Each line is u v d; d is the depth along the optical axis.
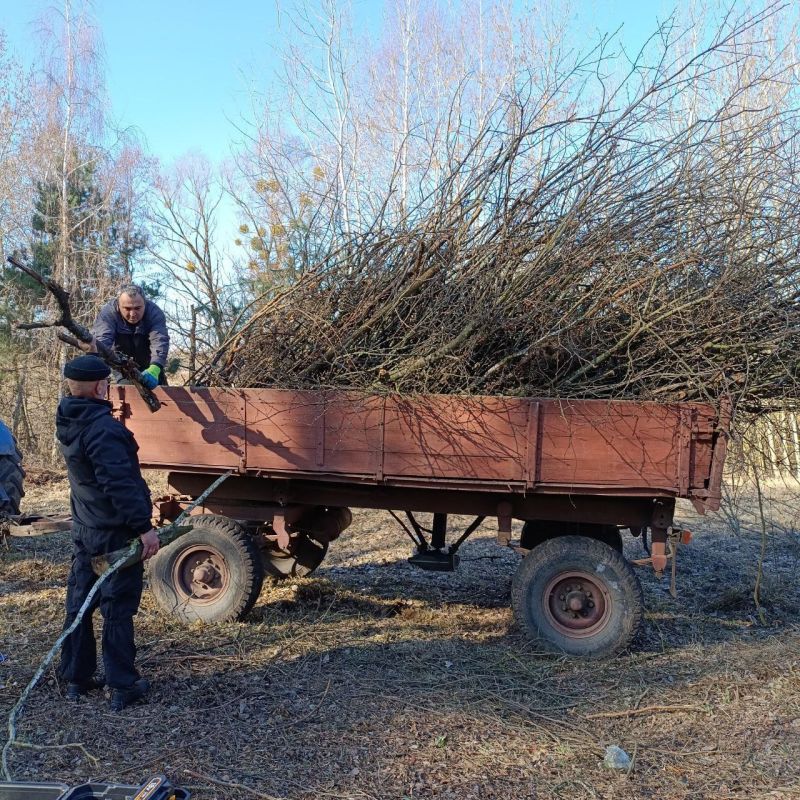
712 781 3.06
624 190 4.97
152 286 17.89
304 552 6.08
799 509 8.43
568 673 4.31
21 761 3.13
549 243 4.78
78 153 18.84
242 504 5.23
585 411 4.36
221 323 6.87
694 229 4.91
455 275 5.03
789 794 2.95
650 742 3.42
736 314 4.59
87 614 3.75
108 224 18.62
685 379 4.66
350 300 5.19
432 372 4.77
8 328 16.17
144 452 4.96
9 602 5.37
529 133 5.03
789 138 5.14
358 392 4.62
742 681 4.12
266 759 3.17
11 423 15.85
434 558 5.23
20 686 3.88
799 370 4.66
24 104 18.36
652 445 4.31
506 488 4.48
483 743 3.36
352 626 5.10
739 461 4.63
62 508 8.93
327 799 2.87
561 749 3.31
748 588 6.02
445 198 5.16
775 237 4.84
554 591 4.66
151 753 3.21
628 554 7.45
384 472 4.59
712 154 5.13
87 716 3.58
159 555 5.09
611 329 4.83
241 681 4.03
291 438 4.71
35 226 18.23
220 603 4.99
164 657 4.36
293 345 5.23
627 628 4.51
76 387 3.65
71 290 16.70
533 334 4.80
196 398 4.85
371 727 3.50
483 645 4.77
